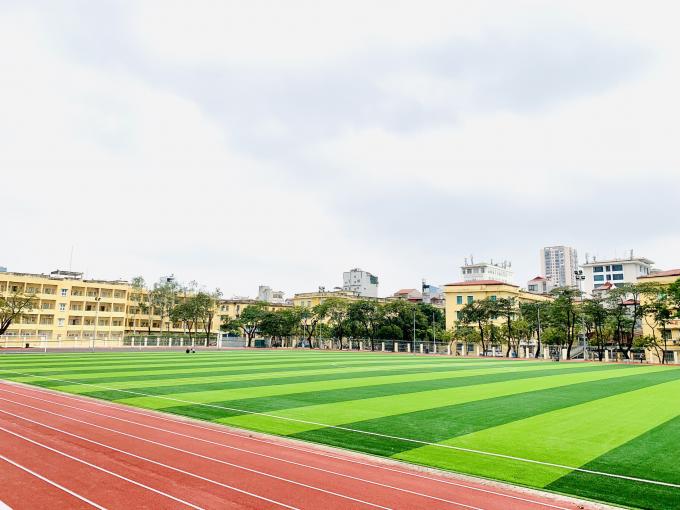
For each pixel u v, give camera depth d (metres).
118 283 97.69
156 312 101.44
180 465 10.23
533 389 24.33
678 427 14.70
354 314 88.62
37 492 8.53
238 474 9.70
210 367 36.59
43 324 82.00
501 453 11.62
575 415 16.73
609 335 73.69
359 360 49.62
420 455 11.43
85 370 32.09
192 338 95.38
